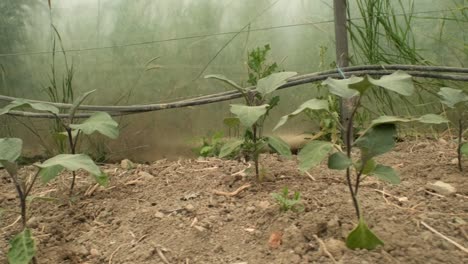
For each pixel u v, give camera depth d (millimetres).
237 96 2381
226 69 2957
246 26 2910
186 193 1755
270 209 1485
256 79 2271
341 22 2479
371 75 2357
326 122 2320
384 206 1465
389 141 1192
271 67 2213
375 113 2793
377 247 1214
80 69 3025
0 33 2982
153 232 1476
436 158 1999
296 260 1210
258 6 2883
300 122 2941
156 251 1355
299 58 2920
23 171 2311
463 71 2195
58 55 3008
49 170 1538
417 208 1464
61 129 2820
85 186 1939
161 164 2283
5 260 1395
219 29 2928
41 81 3035
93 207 1727
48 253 1433
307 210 1467
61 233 1555
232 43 2930
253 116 1430
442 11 2734
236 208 1569
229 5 2900
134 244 1417
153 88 3031
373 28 2701
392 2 2789
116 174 2105
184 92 3012
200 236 1410
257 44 2916
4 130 3033
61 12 2965
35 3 2953
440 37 2713
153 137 3074
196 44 2953
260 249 1297
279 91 2902
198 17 2928
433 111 2736
